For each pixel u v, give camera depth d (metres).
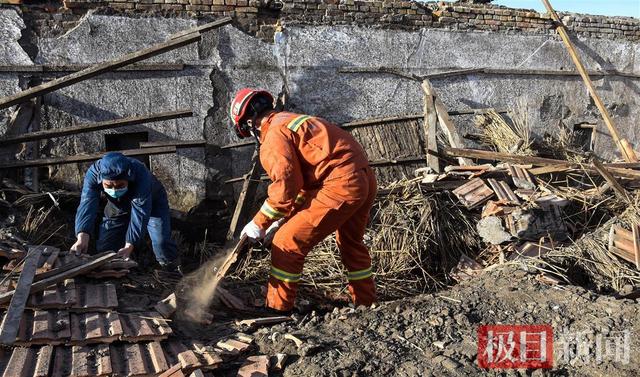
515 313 4.23
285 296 4.27
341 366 3.49
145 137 6.91
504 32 8.62
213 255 6.50
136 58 6.20
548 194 6.68
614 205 6.71
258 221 4.13
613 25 9.47
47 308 3.88
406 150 7.72
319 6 7.57
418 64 8.09
